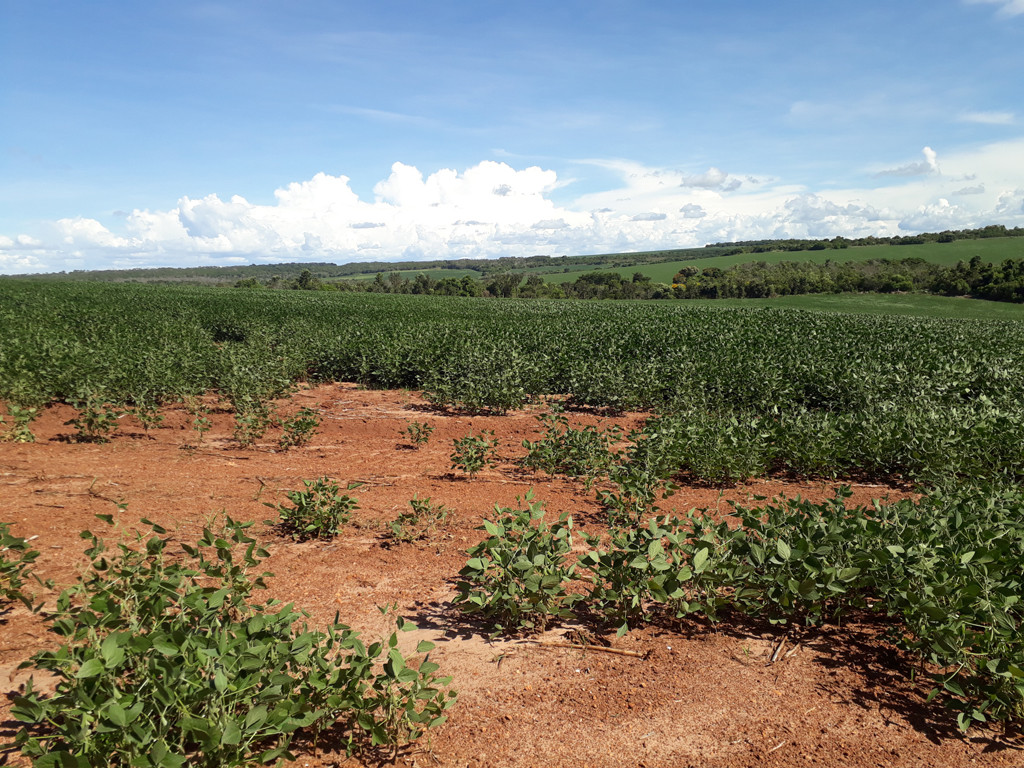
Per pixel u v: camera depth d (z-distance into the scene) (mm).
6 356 10961
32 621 3584
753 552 3932
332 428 10203
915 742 2953
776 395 12242
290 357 14766
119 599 3119
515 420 11516
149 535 4902
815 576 3773
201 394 11641
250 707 2557
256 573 4473
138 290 51125
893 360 16562
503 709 3094
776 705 3207
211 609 2949
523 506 6305
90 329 18219
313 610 4008
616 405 12477
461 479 7430
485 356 14641
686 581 4234
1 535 3633
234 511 5719
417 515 5746
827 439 7797
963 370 13594
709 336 21188
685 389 12273
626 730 2973
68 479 6254
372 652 2811
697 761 2787
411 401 13117
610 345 17688
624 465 7410
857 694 3314
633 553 3863
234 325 23547
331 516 5270
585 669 3488
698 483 7559
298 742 2777
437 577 4625
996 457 7547
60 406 9852
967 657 3271
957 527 4238
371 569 4699
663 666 3537
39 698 2863
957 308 64375
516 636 3836
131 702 2314
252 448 8602
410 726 2801
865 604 3938
